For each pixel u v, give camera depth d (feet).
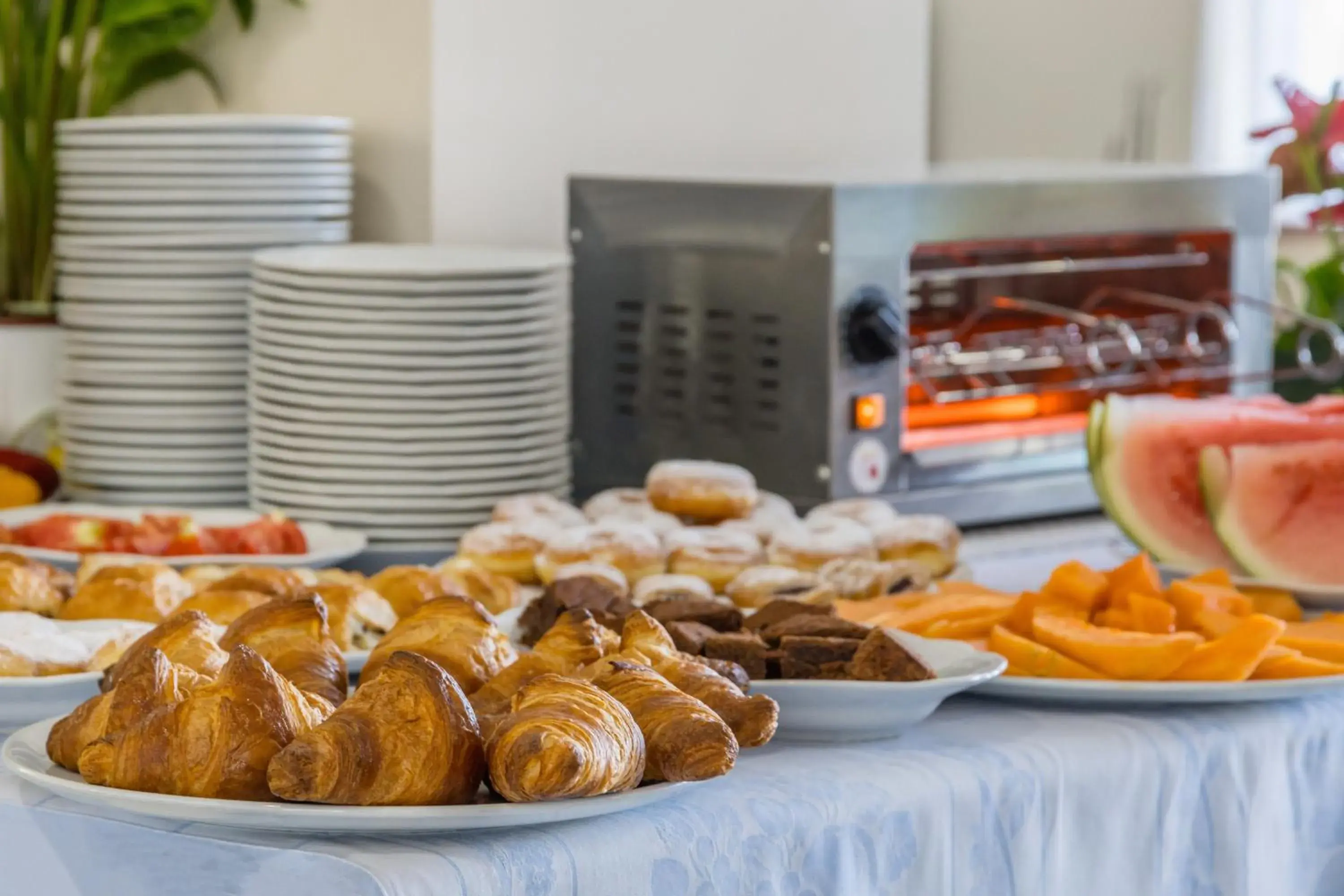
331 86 8.48
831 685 4.26
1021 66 11.34
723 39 9.23
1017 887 4.26
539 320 7.07
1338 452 6.09
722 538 5.97
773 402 7.24
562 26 8.53
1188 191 8.26
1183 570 6.13
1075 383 7.95
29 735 3.81
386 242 8.34
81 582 5.38
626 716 3.50
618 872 3.51
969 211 7.45
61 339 8.05
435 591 5.24
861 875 3.95
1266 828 4.75
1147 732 4.59
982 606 5.17
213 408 7.64
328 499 6.85
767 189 7.19
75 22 8.41
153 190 7.46
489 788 3.51
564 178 8.59
